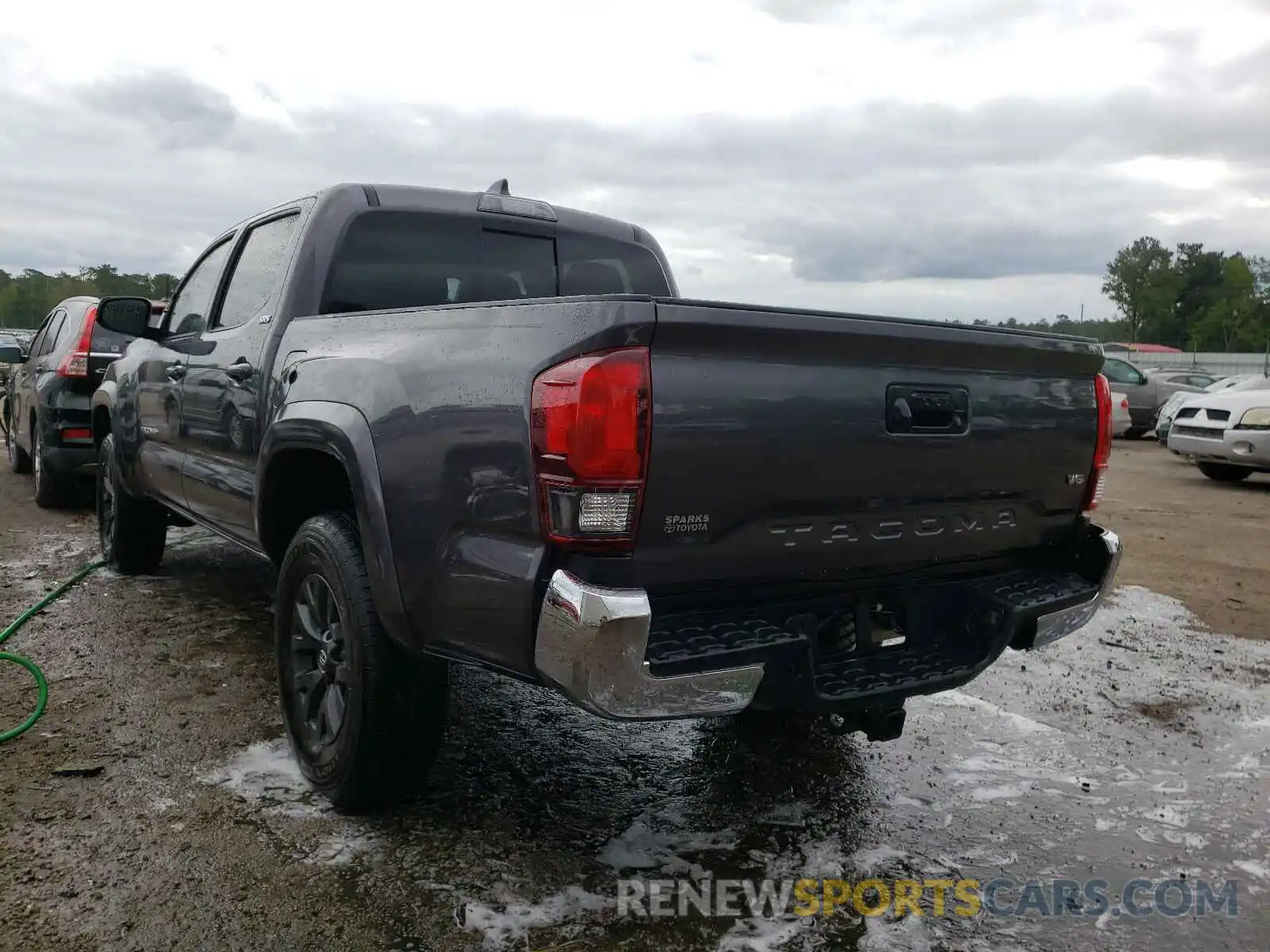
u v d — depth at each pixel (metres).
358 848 2.86
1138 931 2.61
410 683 2.85
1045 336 3.05
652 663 2.29
